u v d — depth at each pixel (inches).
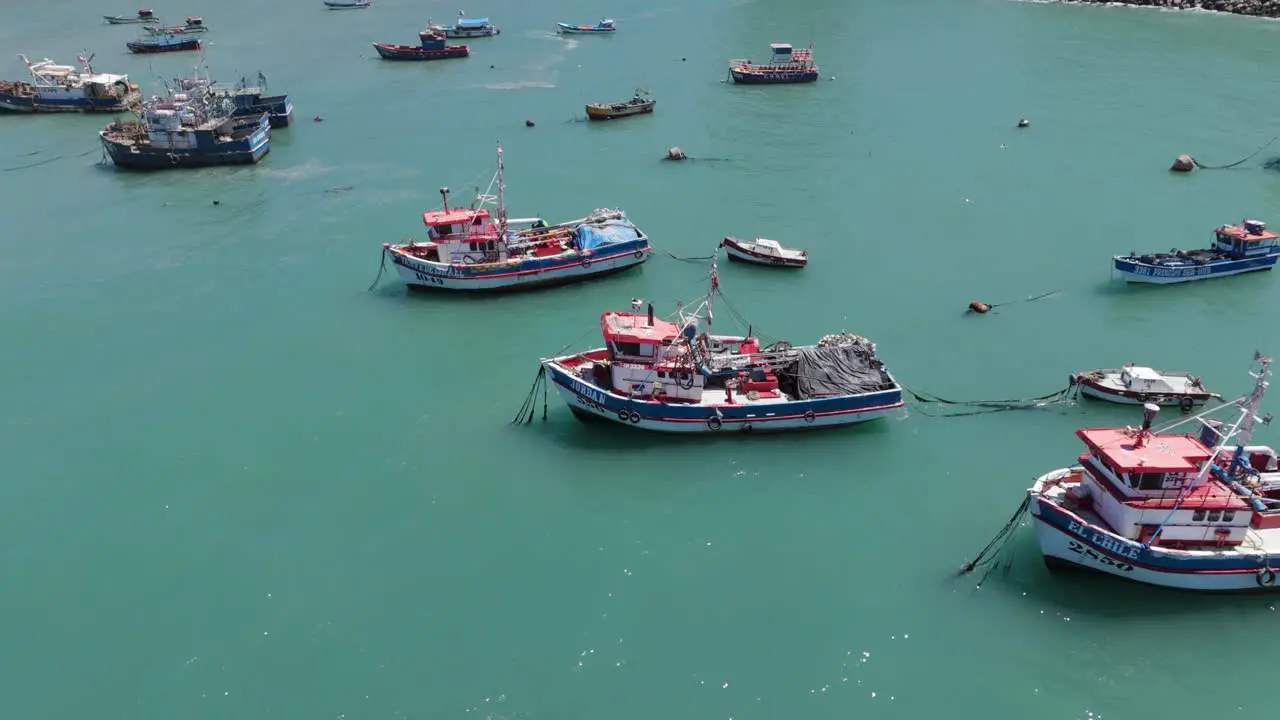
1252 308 3476.9
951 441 2701.8
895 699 1884.8
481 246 3750.0
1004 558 2236.7
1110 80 6555.1
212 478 2593.5
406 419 2859.3
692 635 2038.6
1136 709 1851.6
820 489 2502.5
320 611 2119.8
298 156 5516.7
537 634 2046.0
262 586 2197.3
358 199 4798.2
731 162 5196.9
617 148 5502.0
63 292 3789.4
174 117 5315.0
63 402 2994.6
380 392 3019.2
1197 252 3779.5
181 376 3142.2
